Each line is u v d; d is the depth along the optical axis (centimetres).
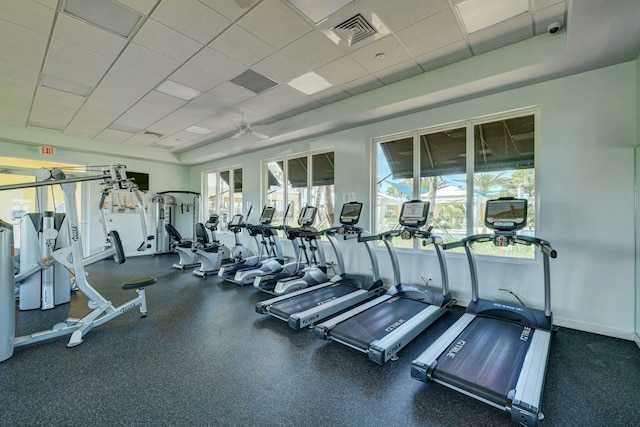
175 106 516
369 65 379
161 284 560
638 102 302
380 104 443
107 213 814
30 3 264
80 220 762
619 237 314
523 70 331
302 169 655
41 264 397
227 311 412
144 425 194
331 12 279
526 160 382
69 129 647
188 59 363
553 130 350
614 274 316
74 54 351
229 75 405
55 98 479
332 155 599
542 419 196
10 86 435
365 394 227
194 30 306
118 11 277
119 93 462
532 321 304
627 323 310
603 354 282
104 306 346
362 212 527
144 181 886
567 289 341
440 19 290
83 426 193
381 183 520
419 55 356
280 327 356
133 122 603
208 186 945
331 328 305
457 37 320
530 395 191
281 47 338
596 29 255
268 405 214
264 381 244
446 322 360
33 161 702
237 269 588
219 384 240
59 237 449
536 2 267
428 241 333
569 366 262
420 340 316
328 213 607
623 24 248
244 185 782
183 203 962
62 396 224
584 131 332
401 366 267
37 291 418
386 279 502
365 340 279
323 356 285
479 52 350
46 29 303
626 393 225
